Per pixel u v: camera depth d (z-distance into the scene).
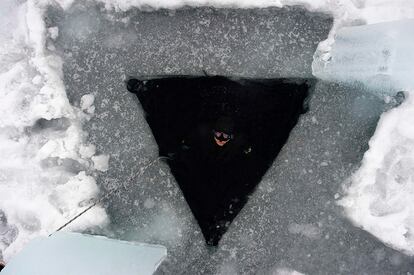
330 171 4.20
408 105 4.00
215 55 4.29
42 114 4.25
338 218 4.18
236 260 4.23
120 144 4.32
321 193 4.20
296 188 4.22
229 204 4.27
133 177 4.30
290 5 4.16
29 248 3.32
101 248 3.40
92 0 4.31
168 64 4.32
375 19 4.07
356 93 4.18
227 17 4.28
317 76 4.20
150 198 4.30
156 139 4.31
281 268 4.21
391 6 4.07
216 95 4.27
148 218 4.28
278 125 4.25
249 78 4.26
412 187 4.01
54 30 4.34
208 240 4.25
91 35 4.36
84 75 4.35
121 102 4.33
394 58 3.65
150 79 4.32
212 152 4.27
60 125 4.32
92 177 4.30
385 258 4.13
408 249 4.04
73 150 4.28
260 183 4.25
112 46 4.36
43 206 4.21
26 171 4.26
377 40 3.69
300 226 4.21
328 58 4.09
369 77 3.98
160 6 4.23
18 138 4.31
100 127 4.33
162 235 4.27
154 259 3.48
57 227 4.20
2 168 4.26
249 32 4.27
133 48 4.34
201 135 4.27
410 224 4.02
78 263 3.18
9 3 4.35
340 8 4.11
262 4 4.15
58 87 4.29
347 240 4.16
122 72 4.34
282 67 4.25
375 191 4.08
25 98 4.29
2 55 4.33
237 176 4.27
